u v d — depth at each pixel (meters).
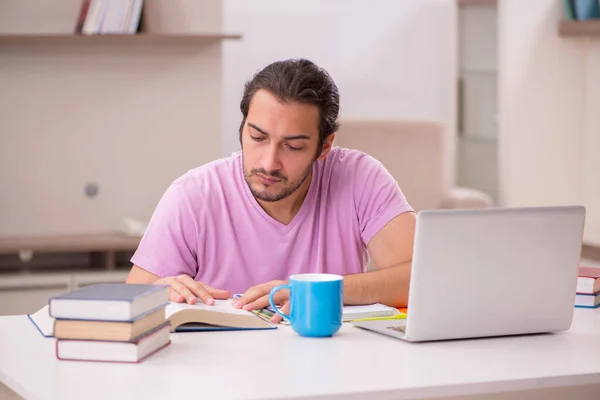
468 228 1.75
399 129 5.28
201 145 4.53
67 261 4.40
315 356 1.66
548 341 1.82
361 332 1.88
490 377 1.53
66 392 1.42
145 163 4.48
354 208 2.38
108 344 1.60
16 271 4.16
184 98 4.49
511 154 5.50
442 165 5.33
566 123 5.46
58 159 4.39
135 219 4.48
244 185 2.35
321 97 2.11
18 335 1.85
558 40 5.42
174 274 2.29
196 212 2.31
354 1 6.29
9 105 4.33
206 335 1.83
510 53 5.47
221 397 1.39
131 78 4.43
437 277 1.74
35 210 4.39
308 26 6.20
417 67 6.46
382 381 1.49
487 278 1.78
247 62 6.08
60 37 4.10
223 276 2.33
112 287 1.73
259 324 1.90
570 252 1.85
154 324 1.70
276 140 2.07
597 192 5.29
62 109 4.38
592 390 1.88
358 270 2.40
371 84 6.40
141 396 1.39
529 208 1.80
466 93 6.45
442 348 1.74
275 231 2.33
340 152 2.46
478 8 6.38
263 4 6.07
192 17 4.46
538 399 1.83
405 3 6.38
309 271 2.35
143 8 4.29
